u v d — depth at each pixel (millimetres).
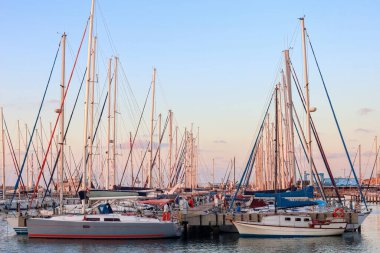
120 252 39812
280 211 49500
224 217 48562
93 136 54969
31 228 45000
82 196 46250
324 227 47094
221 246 42719
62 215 46312
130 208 51875
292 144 57719
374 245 43344
